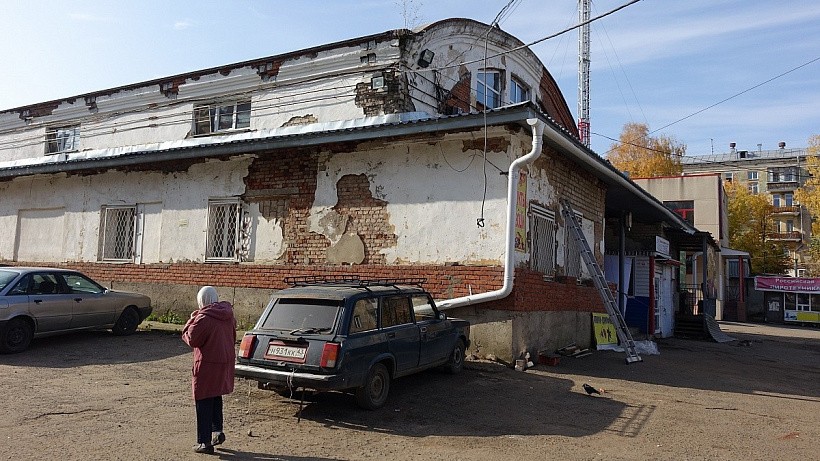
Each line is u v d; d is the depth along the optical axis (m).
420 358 8.27
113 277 15.21
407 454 5.70
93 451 5.38
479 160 10.95
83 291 11.57
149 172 15.09
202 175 14.27
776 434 7.18
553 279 12.51
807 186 50.12
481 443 6.16
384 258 11.66
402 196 11.65
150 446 5.60
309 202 12.69
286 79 15.07
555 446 6.16
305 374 6.68
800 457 6.24
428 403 7.70
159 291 14.45
